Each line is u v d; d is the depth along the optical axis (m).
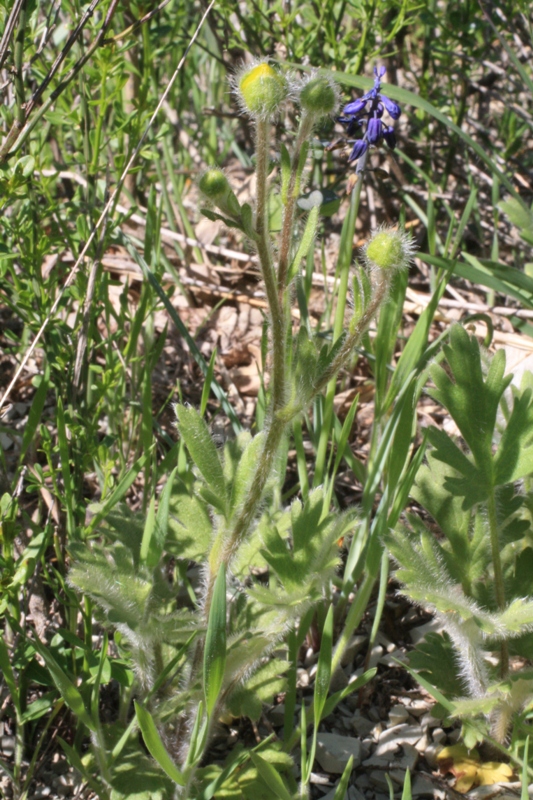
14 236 0.41
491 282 0.46
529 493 0.40
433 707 0.38
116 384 0.42
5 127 0.44
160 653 0.37
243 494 0.35
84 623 0.37
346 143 0.41
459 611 0.34
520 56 0.67
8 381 0.50
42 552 0.36
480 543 0.39
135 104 0.44
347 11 0.56
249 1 0.56
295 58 0.55
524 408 0.37
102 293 0.42
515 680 0.36
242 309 0.58
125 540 0.38
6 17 0.38
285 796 0.33
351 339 0.33
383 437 0.40
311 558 0.36
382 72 0.39
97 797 0.37
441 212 0.66
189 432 0.35
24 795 0.36
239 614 0.38
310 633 0.42
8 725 0.38
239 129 0.76
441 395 0.37
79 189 0.46
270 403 0.34
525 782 0.33
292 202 0.33
